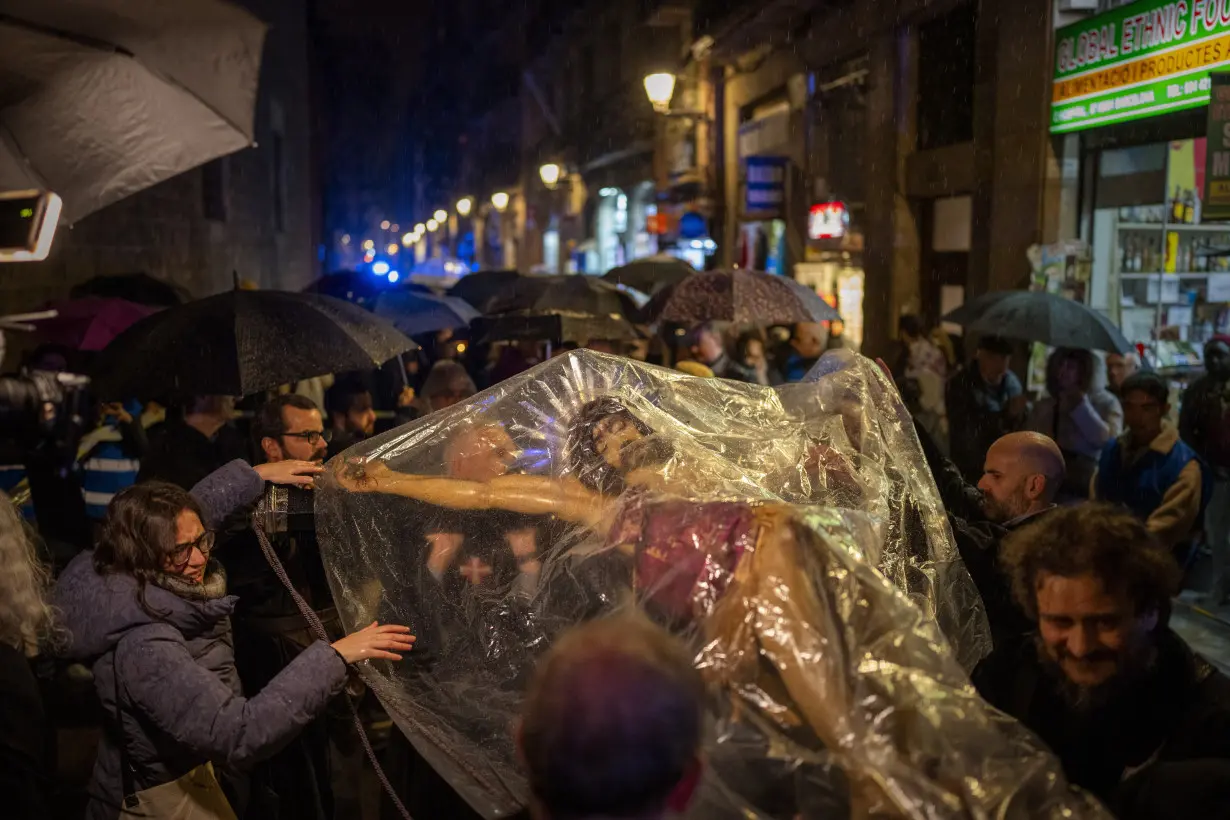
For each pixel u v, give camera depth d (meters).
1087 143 9.70
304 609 2.86
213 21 4.14
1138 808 1.84
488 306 11.52
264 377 4.66
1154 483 5.07
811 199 15.33
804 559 1.88
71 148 4.31
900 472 2.88
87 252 11.32
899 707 1.75
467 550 2.53
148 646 2.72
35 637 2.66
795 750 1.73
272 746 2.60
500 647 2.44
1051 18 9.73
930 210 12.78
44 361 7.67
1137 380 5.10
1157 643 2.01
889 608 1.86
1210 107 6.79
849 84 14.90
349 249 84.69
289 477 3.12
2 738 2.31
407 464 2.71
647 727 1.27
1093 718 2.03
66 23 3.96
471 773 2.40
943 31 12.20
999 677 2.22
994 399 7.34
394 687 2.55
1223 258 8.97
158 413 7.64
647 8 21.00
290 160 23.67
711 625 1.85
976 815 1.68
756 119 18.20
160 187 13.88
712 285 7.95
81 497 5.66
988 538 3.00
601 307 10.12
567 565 2.36
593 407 2.59
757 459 2.73
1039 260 9.20
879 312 13.23
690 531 1.99
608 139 26.08
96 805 2.85
